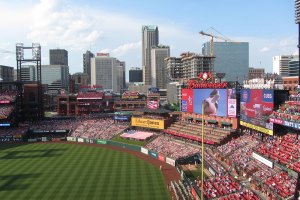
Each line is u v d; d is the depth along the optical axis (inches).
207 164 3378.4
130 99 7859.3
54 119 6766.7
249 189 2511.1
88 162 3878.0
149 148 4402.1
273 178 2554.1
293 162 2578.7
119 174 3331.7
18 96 6427.2
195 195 2551.7
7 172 3435.0
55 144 5191.9
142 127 5433.1
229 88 4247.0
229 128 4165.8
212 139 4001.0
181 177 3171.8
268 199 2317.9
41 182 3075.8
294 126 2753.4
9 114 5826.8
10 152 4534.9
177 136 4643.2
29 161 3956.7
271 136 3378.4
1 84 6653.5
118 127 5659.5
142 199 2610.7
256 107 3575.3
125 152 4493.1
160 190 2819.9
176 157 3796.8
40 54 7765.8
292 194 2228.1
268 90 3383.4
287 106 3267.7
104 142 5182.1
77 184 3004.4
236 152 3432.6
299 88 3868.1
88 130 5767.7
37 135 5871.1
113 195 2709.2
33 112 6707.7
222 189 2573.8
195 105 4776.1
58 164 3779.5
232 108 4136.3
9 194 2755.9
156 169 3533.5
